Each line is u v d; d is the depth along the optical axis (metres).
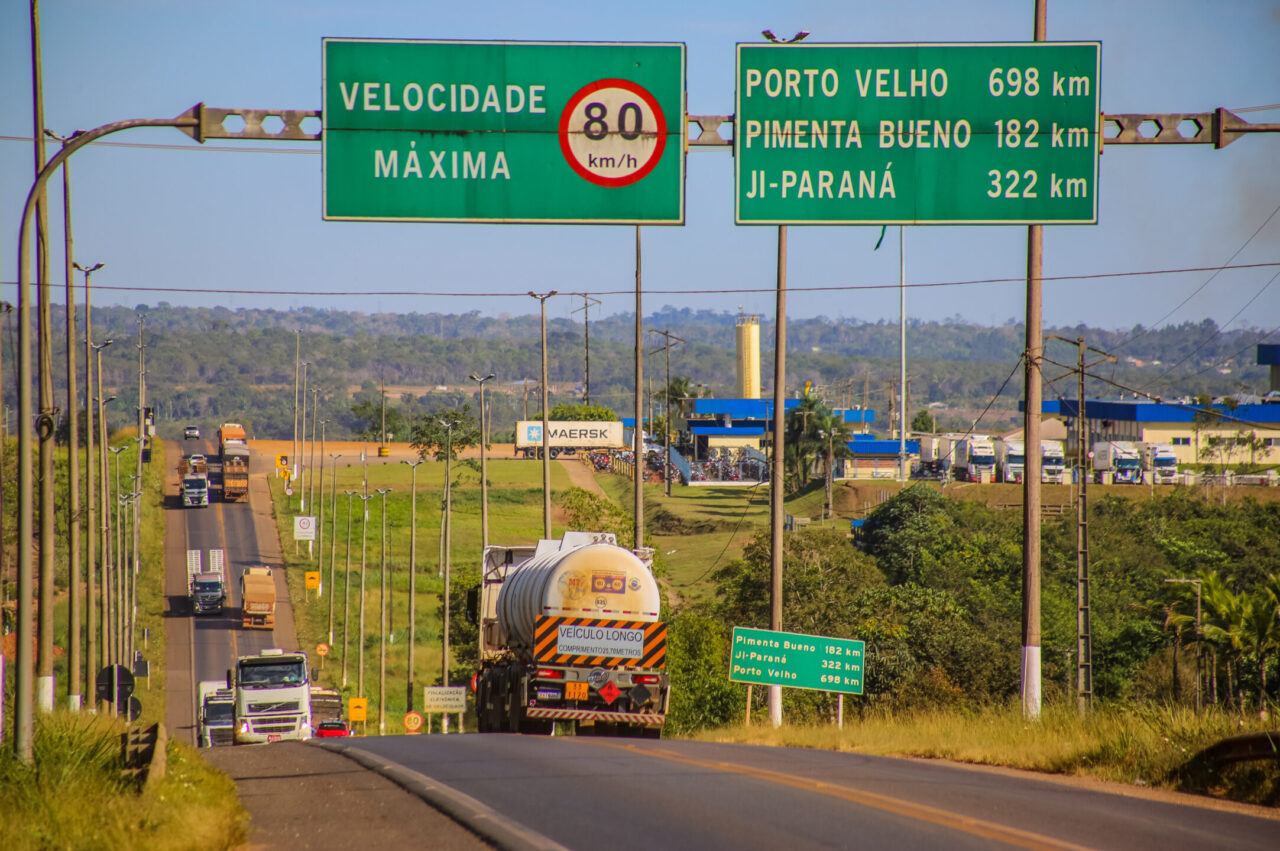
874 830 40.12
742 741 94.38
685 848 37.69
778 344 123.56
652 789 50.09
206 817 43.62
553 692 89.44
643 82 63.81
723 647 166.12
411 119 62.97
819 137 64.69
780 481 121.50
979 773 58.97
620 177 63.78
